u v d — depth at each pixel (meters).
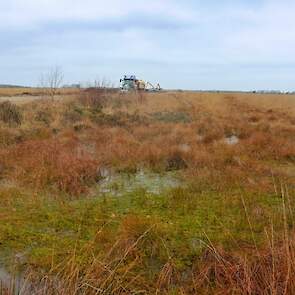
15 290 4.32
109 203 7.84
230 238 5.93
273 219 6.75
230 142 17.08
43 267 4.98
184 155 11.91
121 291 4.41
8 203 7.55
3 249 5.62
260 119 27.47
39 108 19.41
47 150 11.86
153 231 5.84
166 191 8.80
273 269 3.92
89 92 25.78
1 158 11.13
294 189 8.97
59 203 7.75
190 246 5.73
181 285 4.67
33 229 6.37
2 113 16.66
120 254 5.16
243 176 9.91
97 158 11.55
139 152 12.34
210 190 8.84
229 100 43.66
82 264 4.83
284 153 13.22
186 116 25.95
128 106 26.28
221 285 4.39
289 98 50.81
